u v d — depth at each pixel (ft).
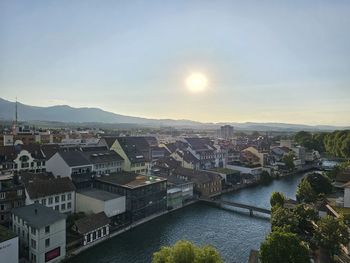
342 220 192.44
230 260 203.92
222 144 622.13
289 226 185.37
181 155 458.09
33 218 190.39
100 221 227.40
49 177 283.18
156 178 306.96
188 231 254.68
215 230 258.37
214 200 330.75
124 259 200.23
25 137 474.90
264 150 602.44
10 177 257.96
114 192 275.59
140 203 270.67
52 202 243.60
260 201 355.15
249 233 252.62
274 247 145.28
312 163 647.97
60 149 347.36
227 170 453.17
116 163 351.46
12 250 164.96
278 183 463.01
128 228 252.83
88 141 525.75
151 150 483.10
